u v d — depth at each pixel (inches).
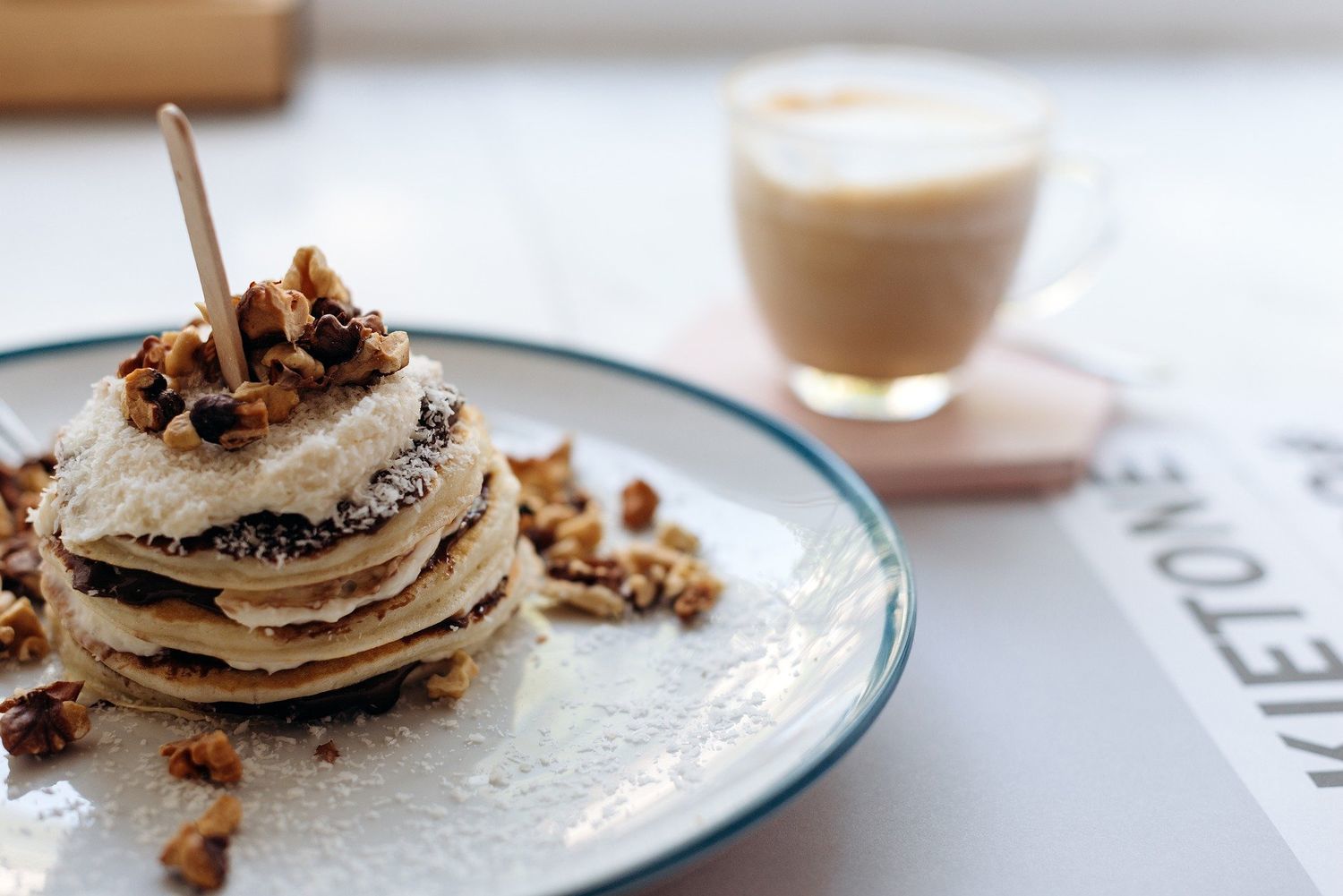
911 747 15.7
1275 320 24.5
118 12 28.0
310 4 32.2
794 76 21.4
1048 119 19.5
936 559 18.2
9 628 15.8
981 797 15.2
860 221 19.0
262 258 24.3
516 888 13.5
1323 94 33.2
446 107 30.8
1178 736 15.9
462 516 16.0
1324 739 15.9
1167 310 24.6
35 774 14.6
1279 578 18.1
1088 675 16.6
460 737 15.2
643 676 15.9
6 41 27.8
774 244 19.7
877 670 14.8
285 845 14.1
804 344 20.1
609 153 29.5
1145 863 14.6
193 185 14.3
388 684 15.4
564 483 18.3
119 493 14.7
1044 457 19.4
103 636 15.4
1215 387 22.3
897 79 21.5
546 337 23.0
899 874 14.5
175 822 14.2
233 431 14.6
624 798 14.5
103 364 18.6
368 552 15.0
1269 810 15.1
